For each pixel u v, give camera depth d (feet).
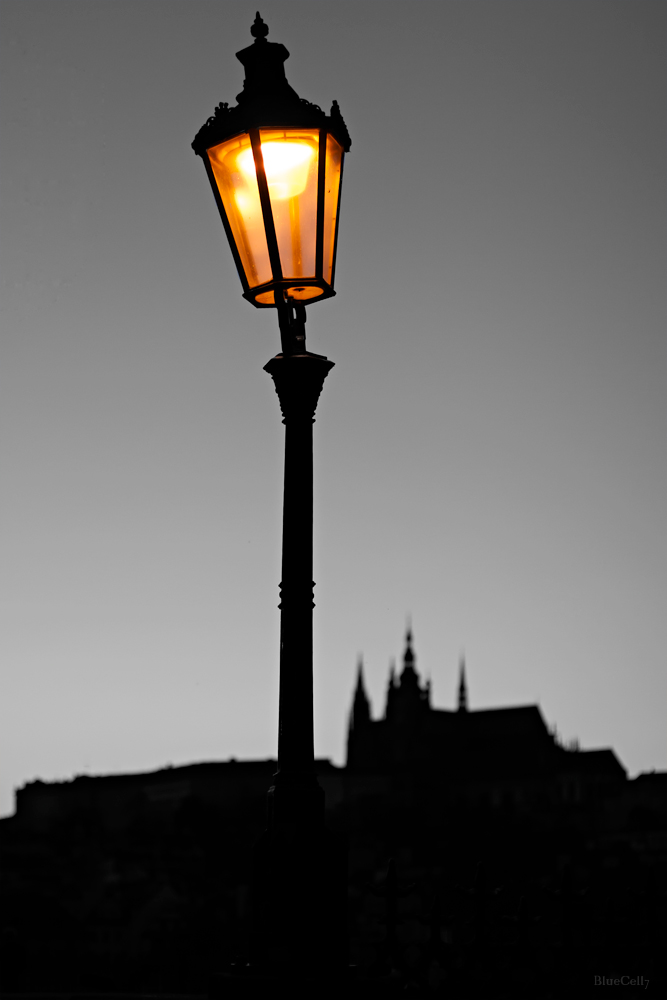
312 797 38.27
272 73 40.45
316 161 39.60
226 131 39.81
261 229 40.11
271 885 37.52
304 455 41.14
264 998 36.24
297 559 40.32
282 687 39.45
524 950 53.47
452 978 53.16
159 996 55.36
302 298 41.78
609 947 53.78
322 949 37.24
